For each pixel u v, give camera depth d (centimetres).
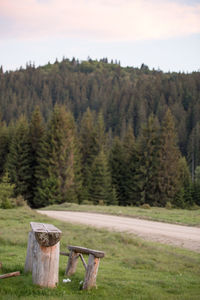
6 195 3700
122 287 705
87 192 6028
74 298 568
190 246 1474
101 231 1703
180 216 2588
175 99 19875
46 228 637
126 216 2606
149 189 6338
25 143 6444
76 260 751
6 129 7475
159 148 6469
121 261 1088
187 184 7275
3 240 1275
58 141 5931
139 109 17362
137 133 15662
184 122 15700
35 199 5809
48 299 548
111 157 6838
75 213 2834
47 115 19000
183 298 654
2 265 759
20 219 2069
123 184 6644
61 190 5688
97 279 760
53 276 616
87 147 7612
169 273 962
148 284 770
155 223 2189
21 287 604
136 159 6538
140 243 1423
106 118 19088
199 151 12219
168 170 6372
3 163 7138
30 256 715
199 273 976
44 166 5878
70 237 1436
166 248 1389
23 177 6191
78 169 6269
